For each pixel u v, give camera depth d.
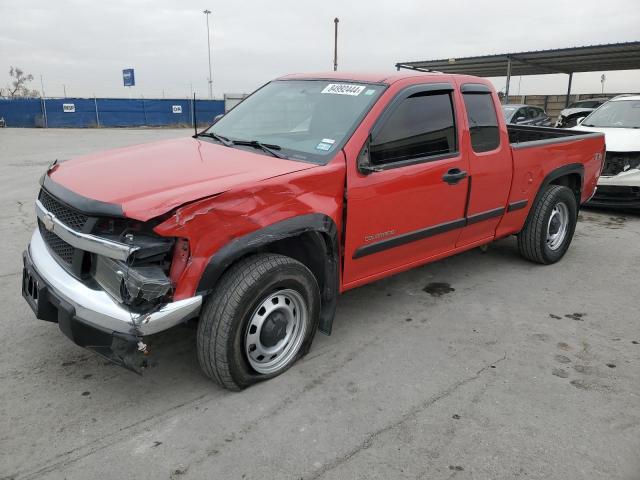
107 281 2.78
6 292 4.42
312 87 4.13
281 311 3.21
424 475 2.51
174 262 2.73
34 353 3.50
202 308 2.95
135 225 2.68
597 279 5.21
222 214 2.77
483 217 4.59
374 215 3.59
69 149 17.03
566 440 2.79
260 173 3.07
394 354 3.64
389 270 4.00
